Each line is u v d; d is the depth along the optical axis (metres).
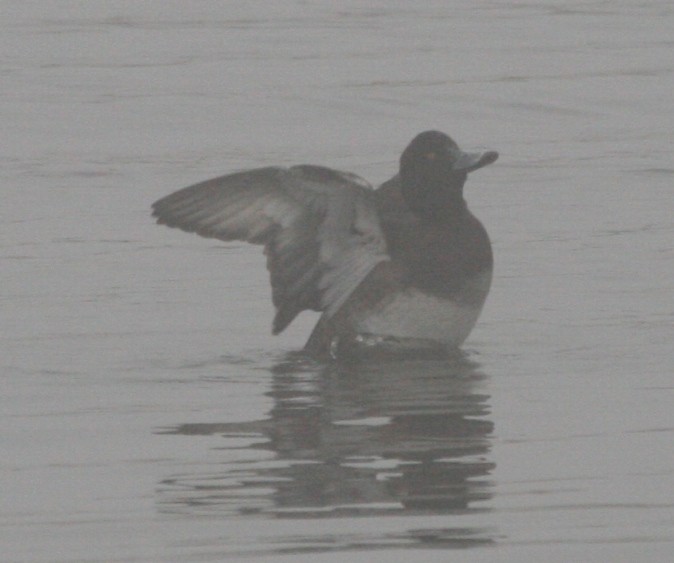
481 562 7.82
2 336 13.45
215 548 8.08
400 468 9.45
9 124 24.00
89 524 8.49
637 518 8.42
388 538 8.18
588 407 10.91
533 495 8.86
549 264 15.92
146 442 10.19
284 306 13.03
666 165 21.06
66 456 9.87
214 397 11.49
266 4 38.69
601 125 24.28
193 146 22.73
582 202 18.94
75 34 33.47
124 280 15.48
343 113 25.06
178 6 38.25
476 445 9.95
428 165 13.04
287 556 7.96
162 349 13.09
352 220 12.76
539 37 33.06
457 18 36.19
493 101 25.98
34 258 16.31
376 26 34.88
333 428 10.47
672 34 33.28
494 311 14.25
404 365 12.52
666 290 14.77
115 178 20.42
